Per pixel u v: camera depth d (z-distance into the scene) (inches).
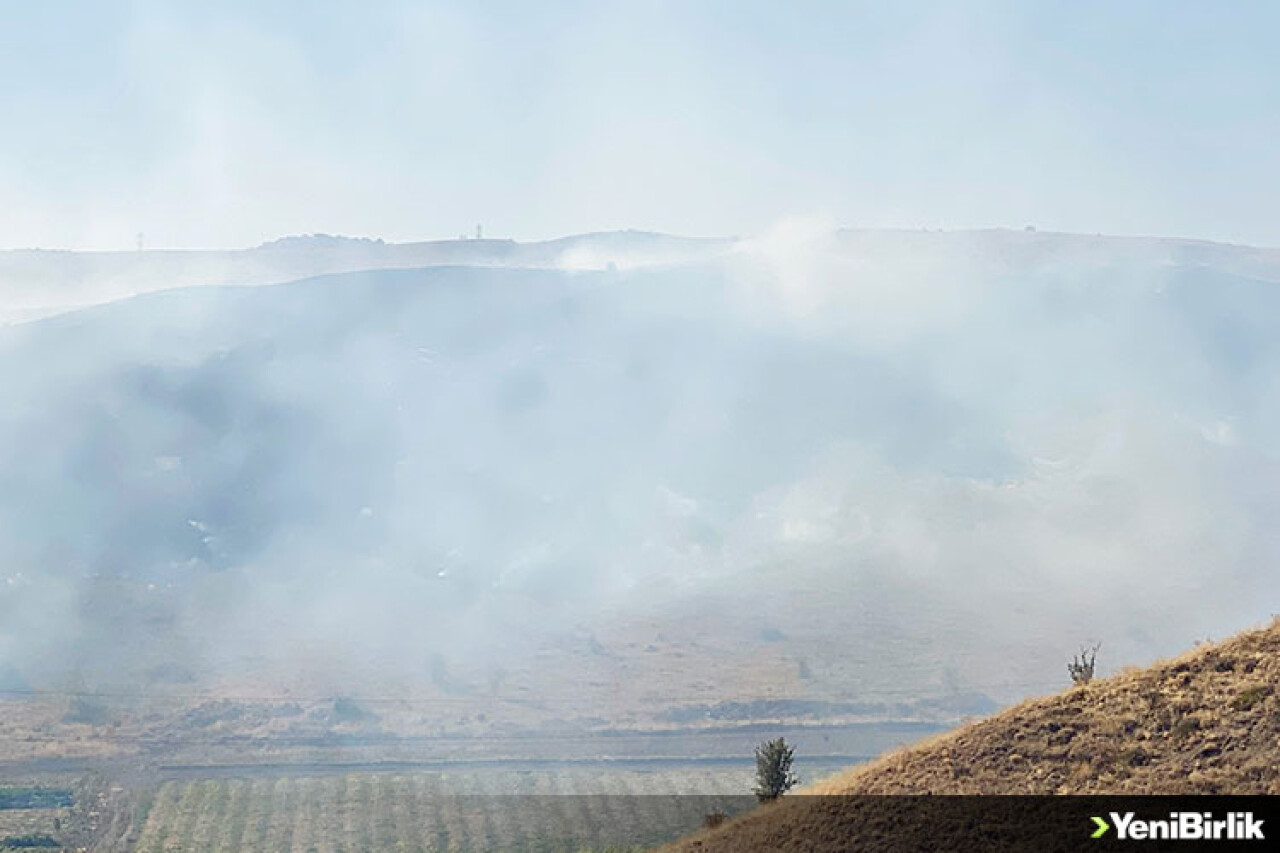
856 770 1769.2
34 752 5315.0
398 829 4018.2
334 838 3934.5
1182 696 1648.6
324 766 5172.2
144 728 5821.9
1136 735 1599.4
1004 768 1600.6
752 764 5226.4
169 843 3932.1
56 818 4242.1
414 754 5438.0
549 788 4635.8
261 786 4724.4
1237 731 1551.4
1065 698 1724.9
